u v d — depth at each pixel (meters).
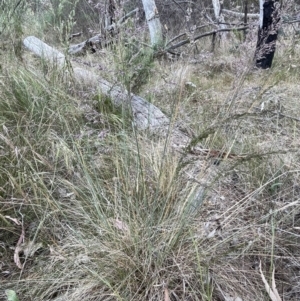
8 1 3.34
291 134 2.49
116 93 2.58
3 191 1.77
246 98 2.74
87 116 2.23
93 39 4.16
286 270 1.57
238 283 1.46
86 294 1.40
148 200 1.68
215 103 2.77
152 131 2.28
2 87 2.38
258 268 1.54
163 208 1.58
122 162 1.85
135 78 2.78
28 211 1.77
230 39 4.96
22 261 1.61
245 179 1.97
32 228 1.71
